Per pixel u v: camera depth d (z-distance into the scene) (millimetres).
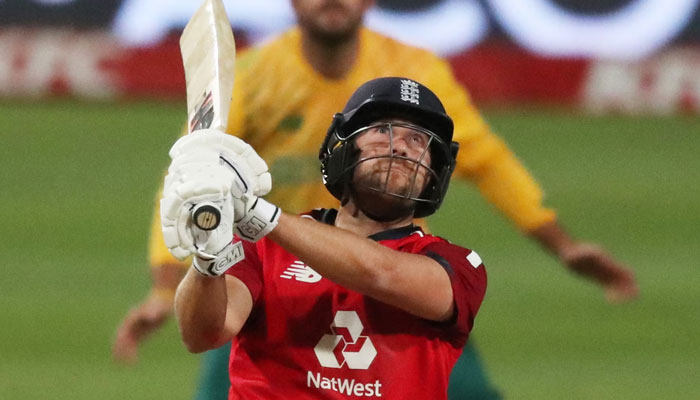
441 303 10773
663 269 32312
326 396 10992
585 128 50562
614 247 34281
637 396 23391
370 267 10156
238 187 9484
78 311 28375
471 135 16828
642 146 47406
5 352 25625
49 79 53344
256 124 15992
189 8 53531
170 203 8977
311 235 9930
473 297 11195
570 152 45906
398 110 11359
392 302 10523
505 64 53500
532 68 53625
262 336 11234
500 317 28281
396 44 16484
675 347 26547
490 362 25297
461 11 52906
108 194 38906
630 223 36594
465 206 37875
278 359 11164
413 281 10453
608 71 53812
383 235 11609
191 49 11086
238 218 9664
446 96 16609
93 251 33219
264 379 11195
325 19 15406
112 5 53375
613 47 53812
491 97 53594
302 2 15562
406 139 11312
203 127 10031
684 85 53719
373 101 11273
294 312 11133
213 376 15305
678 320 28266
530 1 53281
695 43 53719
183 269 16422
